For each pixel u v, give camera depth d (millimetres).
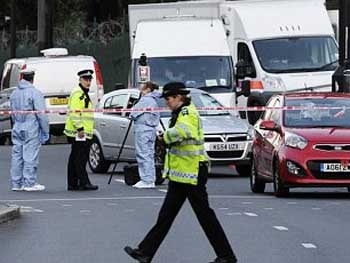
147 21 62938
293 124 41312
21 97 44188
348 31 60531
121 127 51844
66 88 73312
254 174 43250
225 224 32562
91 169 54344
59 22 121938
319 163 39031
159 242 25281
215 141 49406
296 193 42875
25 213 35969
